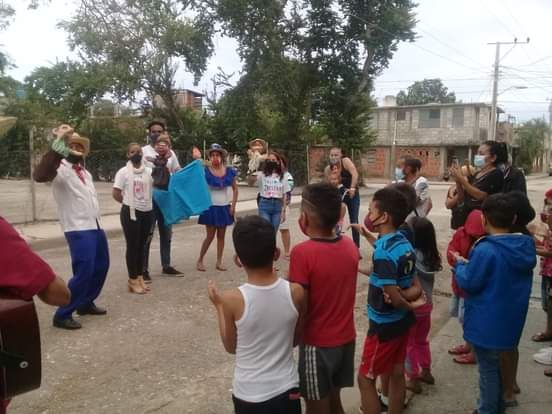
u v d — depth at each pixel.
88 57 27.78
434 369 4.61
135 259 6.73
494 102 39.62
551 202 4.94
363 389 3.39
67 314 5.45
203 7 26.69
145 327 5.56
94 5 24.56
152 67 27.17
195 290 6.96
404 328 3.34
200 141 28.11
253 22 25.83
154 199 7.43
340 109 28.83
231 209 8.02
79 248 5.39
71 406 3.89
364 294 7.00
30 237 10.31
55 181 5.37
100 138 28.48
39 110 27.27
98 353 4.86
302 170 25.84
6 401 2.09
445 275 8.20
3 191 16.88
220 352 4.94
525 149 58.50
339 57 28.30
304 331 2.99
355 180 8.70
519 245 3.36
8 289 2.06
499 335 3.36
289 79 26.30
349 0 27.50
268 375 2.63
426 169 46.56
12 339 1.99
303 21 27.83
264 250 2.62
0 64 22.83
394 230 3.37
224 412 3.84
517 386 4.12
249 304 2.59
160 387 4.21
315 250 2.92
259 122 27.34
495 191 5.35
